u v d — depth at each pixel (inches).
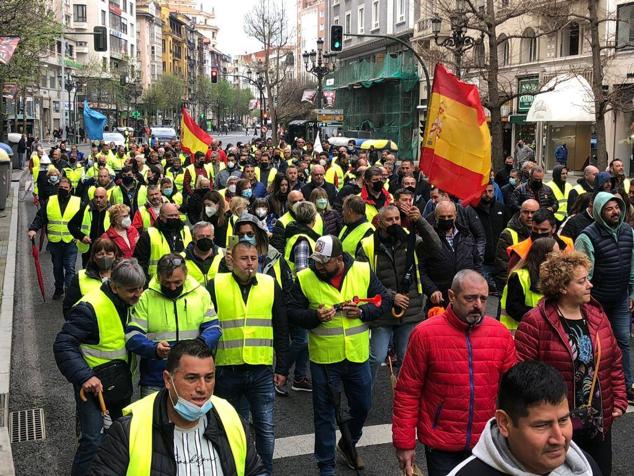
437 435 181.8
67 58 3260.3
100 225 463.8
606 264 287.1
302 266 325.1
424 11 1738.4
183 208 547.5
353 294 233.8
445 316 184.7
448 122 321.1
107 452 129.0
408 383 184.9
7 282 545.6
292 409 300.2
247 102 5999.0
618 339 296.5
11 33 941.8
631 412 289.6
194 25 6461.6
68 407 305.9
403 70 1902.1
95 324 209.8
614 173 496.4
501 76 1497.3
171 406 131.5
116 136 1857.8
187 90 5132.9
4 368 350.3
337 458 252.5
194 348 129.8
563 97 1192.2
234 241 231.9
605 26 1237.1
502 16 985.5
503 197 557.9
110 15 3846.0
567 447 108.5
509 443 111.7
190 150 831.7
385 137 2026.3
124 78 3270.2
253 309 221.3
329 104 2132.1
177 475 128.1
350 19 2399.1
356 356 233.0
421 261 298.0
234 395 223.9
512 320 249.6
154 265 342.6
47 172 688.4
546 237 248.4
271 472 227.3
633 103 1168.8
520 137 1508.4
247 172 634.2
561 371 187.5
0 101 1315.2
